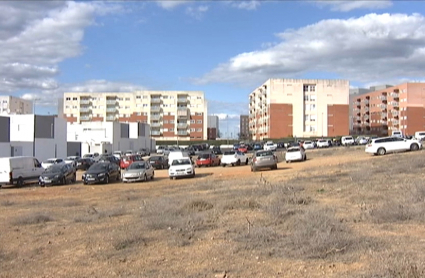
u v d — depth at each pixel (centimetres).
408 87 11612
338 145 8112
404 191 1461
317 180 2084
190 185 2452
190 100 13238
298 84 11231
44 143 5841
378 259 716
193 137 13138
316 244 815
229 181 2503
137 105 13188
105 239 1022
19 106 14875
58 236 1107
